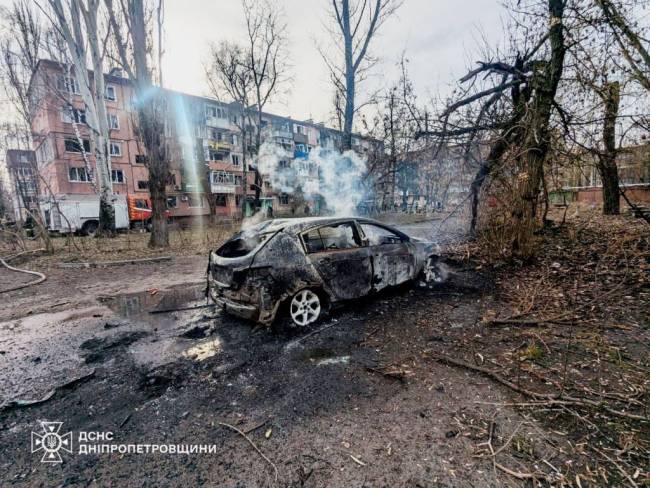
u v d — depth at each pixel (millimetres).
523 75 6473
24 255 10055
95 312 4723
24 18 17594
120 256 9820
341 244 4293
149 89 11258
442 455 1836
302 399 2445
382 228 4871
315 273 3840
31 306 5082
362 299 4430
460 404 2293
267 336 3627
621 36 5738
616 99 6230
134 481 1755
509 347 3125
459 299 4605
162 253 10438
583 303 4102
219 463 1859
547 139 6035
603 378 2527
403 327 3732
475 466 1750
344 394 2484
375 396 2439
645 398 2258
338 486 1660
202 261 9180
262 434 2086
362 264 4320
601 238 7336
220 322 4164
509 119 6914
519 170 6199
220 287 3850
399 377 2688
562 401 2234
